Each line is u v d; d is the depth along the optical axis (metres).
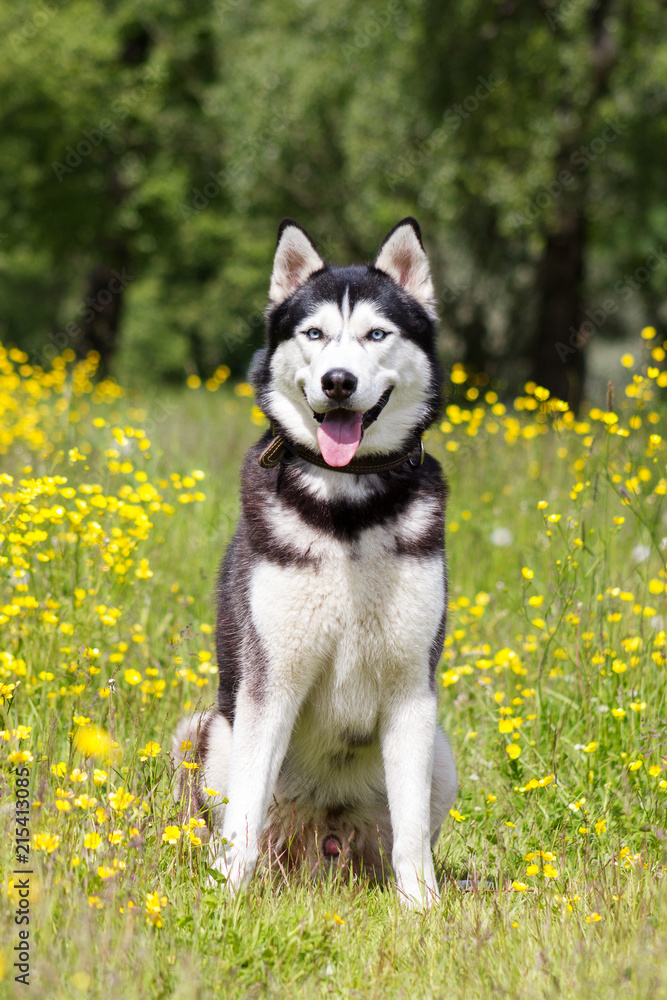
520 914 2.93
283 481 3.39
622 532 5.80
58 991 2.27
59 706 3.90
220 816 3.46
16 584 4.06
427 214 16.55
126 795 2.81
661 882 2.98
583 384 16.44
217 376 11.38
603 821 3.43
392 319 3.51
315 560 3.23
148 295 35.78
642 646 4.29
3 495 4.15
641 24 14.50
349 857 3.58
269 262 24.19
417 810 3.27
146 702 4.00
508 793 3.83
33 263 29.61
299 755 3.58
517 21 14.68
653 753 3.82
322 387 3.28
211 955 2.53
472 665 4.70
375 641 3.27
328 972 2.57
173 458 7.33
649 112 14.84
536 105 14.48
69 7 19.91
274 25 18.55
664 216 18.06
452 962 2.60
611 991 2.35
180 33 20.94
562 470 6.68
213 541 5.75
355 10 16.14
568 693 4.31
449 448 6.81
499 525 6.40
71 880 2.65
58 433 6.54
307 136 18.97
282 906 2.89
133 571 5.01
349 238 20.88
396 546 3.28
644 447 5.65
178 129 21.81
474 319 20.92
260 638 3.27
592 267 23.98
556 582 4.50
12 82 19.02
